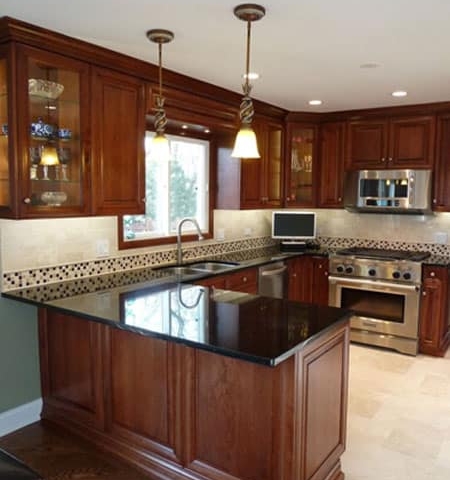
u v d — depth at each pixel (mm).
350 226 5336
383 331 4535
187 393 2277
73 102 2771
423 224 4898
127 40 2629
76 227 3250
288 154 4992
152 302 2600
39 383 3064
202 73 3324
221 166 4539
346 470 2543
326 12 2191
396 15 2223
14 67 2436
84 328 2736
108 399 2648
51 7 2172
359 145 4824
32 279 2994
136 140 3145
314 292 5039
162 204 4086
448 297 4445
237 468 2152
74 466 2561
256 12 2158
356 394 3510
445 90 3834
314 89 3820
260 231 5375
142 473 2492
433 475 2508
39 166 2631
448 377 3854
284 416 1981
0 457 1341
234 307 2496
